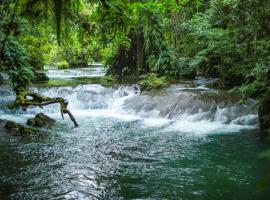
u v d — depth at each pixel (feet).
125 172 28.30
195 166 29.37
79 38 39.78
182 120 46.50
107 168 29.22
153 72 65.77
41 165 29.86
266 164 29.25
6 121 45.60
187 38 78.23
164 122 46.06
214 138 37.88
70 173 28.09
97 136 39.47
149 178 26.96
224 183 25.73
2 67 35.01
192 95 49.44
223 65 58.95
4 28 33.76
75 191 24.62
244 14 48.26
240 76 56.49
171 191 24.45
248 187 24.99
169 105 49.29
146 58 69.87
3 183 25.93
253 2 46.11
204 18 65.77
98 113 52.80
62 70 87.51
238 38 52.49
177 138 38.24
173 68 65.77
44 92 57.57
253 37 50.39
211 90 53.72
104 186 25.54
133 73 72.13
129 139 38.19
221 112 45.68
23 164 30.07
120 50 72.28
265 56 43.60
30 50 61.87
